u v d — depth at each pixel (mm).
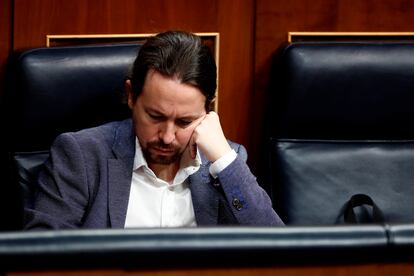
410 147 6094
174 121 4602
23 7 6348
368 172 5957
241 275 2643
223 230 2602
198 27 6535
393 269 2668
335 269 2662
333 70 5832
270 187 5945
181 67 4461
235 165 4781
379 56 5879
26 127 5523
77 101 5539
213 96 4723
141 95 4566
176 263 2598
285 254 2604
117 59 5570
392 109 5961
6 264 2516
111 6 6418
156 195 4965
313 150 5996
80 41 6445
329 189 5883
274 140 6023
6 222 6082
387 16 6605
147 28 6484
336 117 5934
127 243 2553
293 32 6551
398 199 5895
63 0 6363
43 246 2520
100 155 4973
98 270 2582
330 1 6559
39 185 5000
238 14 6555
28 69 5449
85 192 4914
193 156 4871
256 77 6621
